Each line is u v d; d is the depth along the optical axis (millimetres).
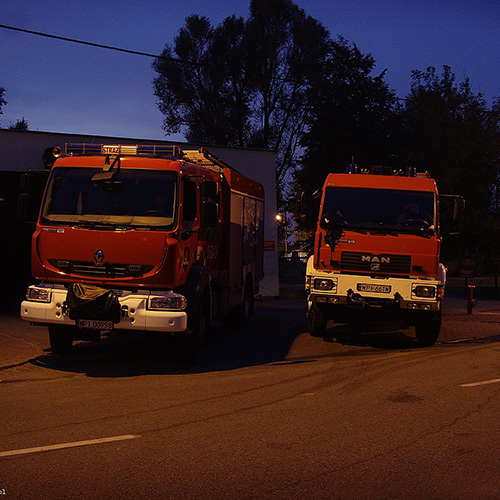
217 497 4391
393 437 5922
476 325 17156
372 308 11922
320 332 13766
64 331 10117
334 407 7129
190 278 9711
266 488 4574
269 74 43781
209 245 11195
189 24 44500
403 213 12023
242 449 5484
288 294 27703
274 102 45125
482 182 47562
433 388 8258
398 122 43656
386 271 11906
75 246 9125
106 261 9031
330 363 10289
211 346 12227
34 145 19297
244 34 43406
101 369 9367
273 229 23438
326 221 12109
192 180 9844
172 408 6980
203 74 43656
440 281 11789
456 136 51469
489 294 30266
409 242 11828
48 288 9211
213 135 44969
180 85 44281
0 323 13484
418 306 11773
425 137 52375
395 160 43875
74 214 9273
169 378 8781
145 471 4883
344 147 42906
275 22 43062
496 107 50812
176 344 11609
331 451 5465
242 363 10297
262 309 20516
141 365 9805
